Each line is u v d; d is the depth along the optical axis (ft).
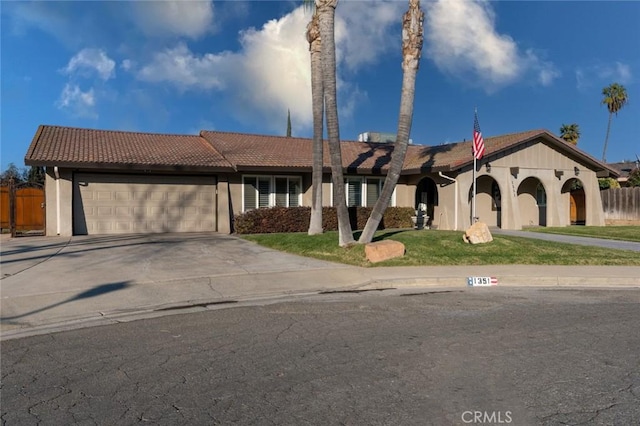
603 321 25.21
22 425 13.55
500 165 75.77
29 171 117.91
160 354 19.83
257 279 36.11
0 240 57.00
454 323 24.71
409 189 81.66
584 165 83.25
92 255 45.16
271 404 14.83
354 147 90.68
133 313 27.22
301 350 20.18
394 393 15.61
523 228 76.79
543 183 79.66
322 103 54.75
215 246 52.65
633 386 16.17
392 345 20.80
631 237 65.10
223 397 15.38
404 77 46.29
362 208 75.15
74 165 60.70
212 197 70.79
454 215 71.77
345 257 44.55
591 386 16.16
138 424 13.57
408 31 45.93
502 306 29.01
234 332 23.09
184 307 28.78
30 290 31.04
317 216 56.44
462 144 87.56
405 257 44.37
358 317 26.09
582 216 93.86
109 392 15.85
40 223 63.16
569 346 20.65
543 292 34.17
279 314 26.84
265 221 67.92
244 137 86.22
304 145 86.79
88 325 24.71
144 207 67.15
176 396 15.48
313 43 53.62
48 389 16.15
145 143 75.77
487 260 44.14
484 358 19.06
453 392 15.67
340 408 14.51
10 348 20.81
